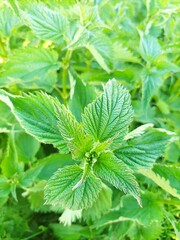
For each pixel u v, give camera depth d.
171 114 0.27
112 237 0.23
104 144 0.13
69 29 0.20
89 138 0.13
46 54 0.21
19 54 0.21
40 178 0.21
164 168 0.18
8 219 0.24
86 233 0.23
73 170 0.13
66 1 0.22
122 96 0.13
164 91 0.28
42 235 0.25
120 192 0.24
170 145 0.25
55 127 0.14
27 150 0.23
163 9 0.25
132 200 0.22
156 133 0.15
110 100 0.13
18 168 0.21
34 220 0.25
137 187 0.13
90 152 0.13
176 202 0.21
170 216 0.21
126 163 0.15
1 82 0.21
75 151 0.13
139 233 0.22
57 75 0.25
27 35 0.24
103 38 0.22
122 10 0.27
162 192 0.23
